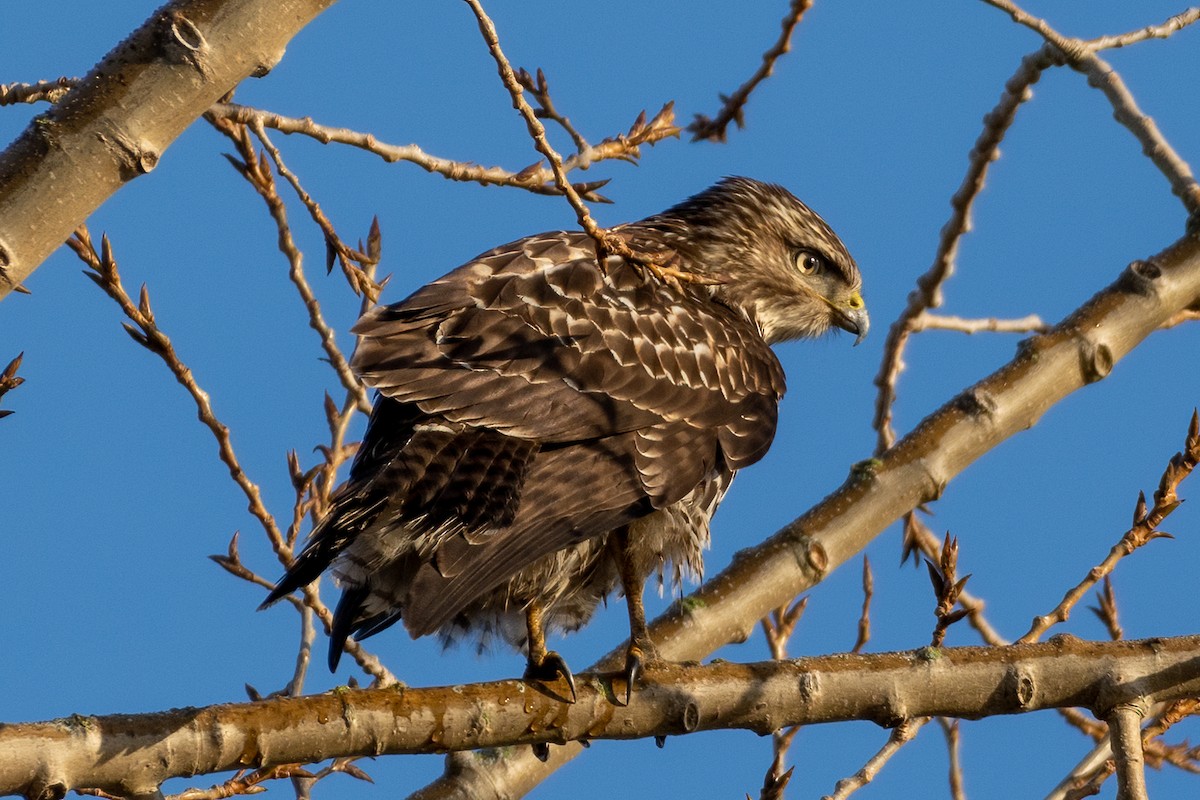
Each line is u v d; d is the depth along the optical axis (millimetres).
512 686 8805
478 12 7293
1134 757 8953
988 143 12695
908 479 12062
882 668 9227
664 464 10375
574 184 11422
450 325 9969
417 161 10805
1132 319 12453
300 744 8148
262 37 6895
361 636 11281
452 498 9188
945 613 9305
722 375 11117
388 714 8383
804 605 12508
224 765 7965
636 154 12164
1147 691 9125
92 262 10492
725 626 11664
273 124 10445
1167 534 10141
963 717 9320
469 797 10875
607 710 8945
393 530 9117
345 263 10969
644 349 10617
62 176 6762
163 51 6809
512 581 10711
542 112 11867
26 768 7473
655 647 10969
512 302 10266
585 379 10203
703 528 11078
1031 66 12539
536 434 9828
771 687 9133
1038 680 9188
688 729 9062
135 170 6832
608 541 10898
